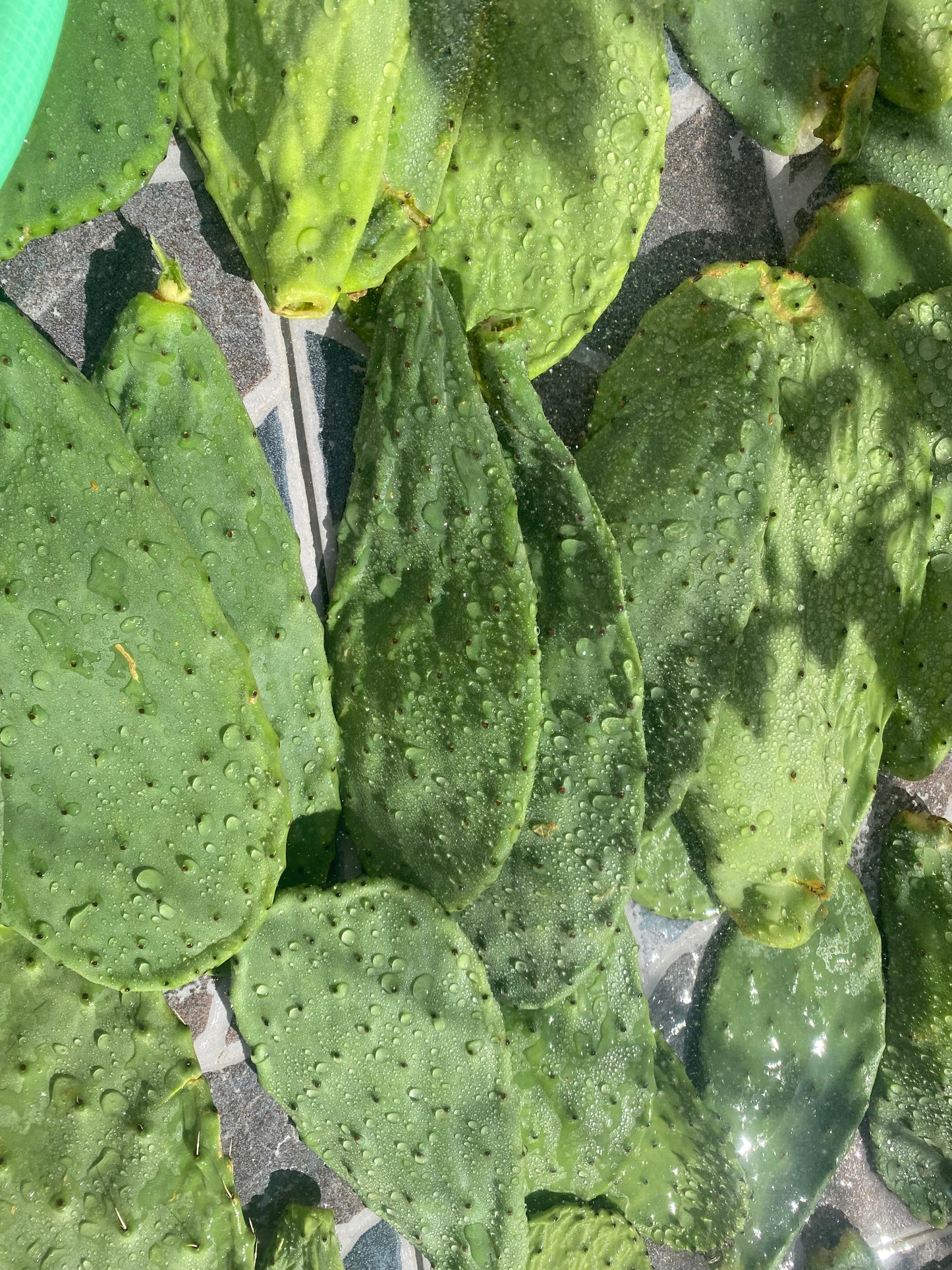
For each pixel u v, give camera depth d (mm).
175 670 522
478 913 611
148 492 515
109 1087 557
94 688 514
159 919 536
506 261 580
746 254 681
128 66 521
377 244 550
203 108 538
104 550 511
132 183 533
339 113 522
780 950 709
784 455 612
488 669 552
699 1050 715
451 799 576
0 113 491
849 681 648
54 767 514
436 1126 593
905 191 676
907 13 655
